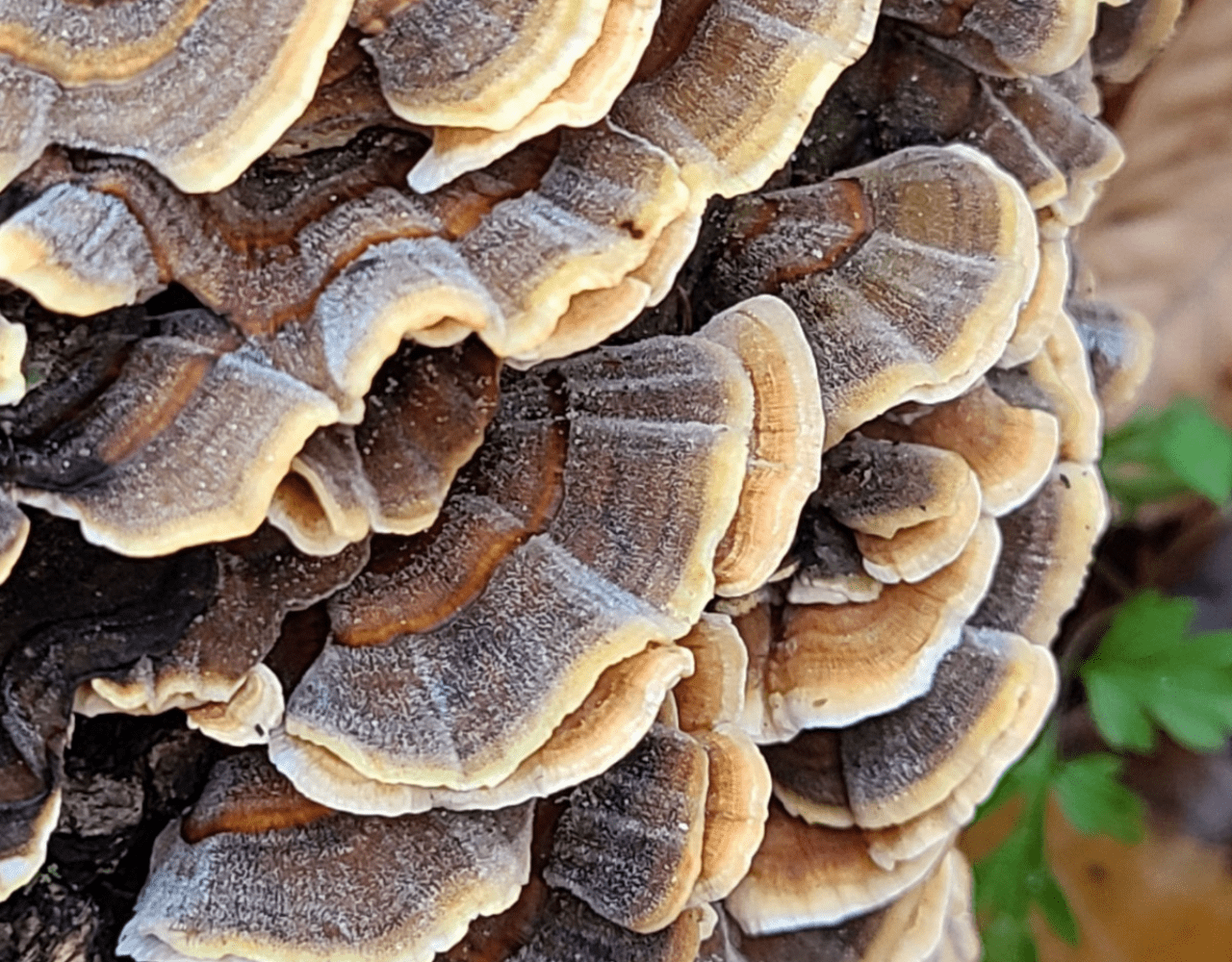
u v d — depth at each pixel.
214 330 0.38
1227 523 0.52
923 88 0.43
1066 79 0.45
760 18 0.40
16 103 0.37
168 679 0.39
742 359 0.40
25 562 0.39
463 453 0.39
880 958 0.44
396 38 0.38
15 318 0.38
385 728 0.39
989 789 0.43
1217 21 0.53
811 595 0.42
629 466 0.40
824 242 0.41
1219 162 0.54
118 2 0.37
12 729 0.38
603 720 0.39
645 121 0.39
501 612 0.40
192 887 0.40
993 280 0.41
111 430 0.38
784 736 0.43
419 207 0.38
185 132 0.37
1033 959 0.48
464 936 0.41
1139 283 0.54
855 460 0.42
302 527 0.38
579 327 0.39
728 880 0.41
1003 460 0.43
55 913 0.40
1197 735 0.48
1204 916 0.51
